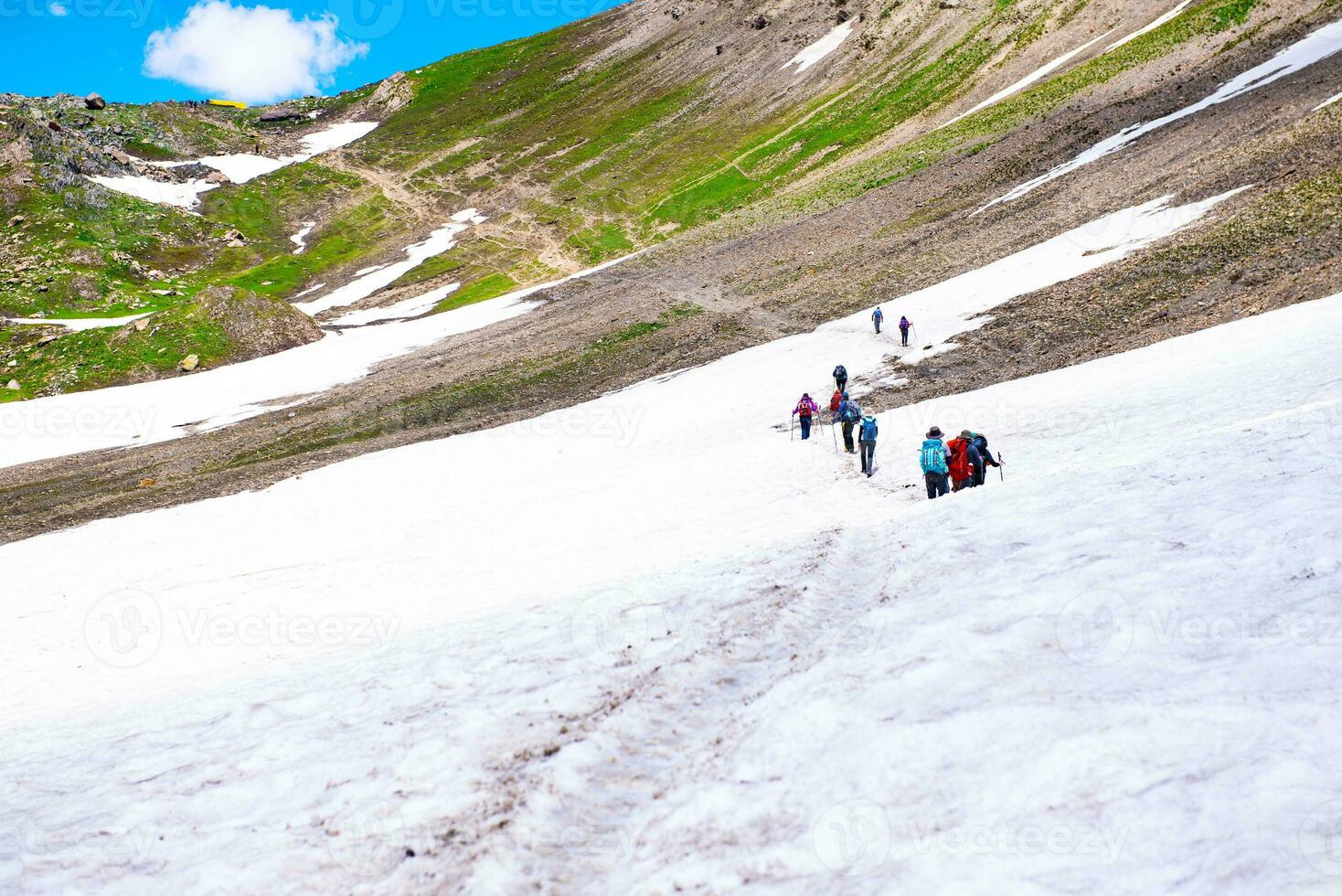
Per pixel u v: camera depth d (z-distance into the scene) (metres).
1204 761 4.57
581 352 55.50
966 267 49.66
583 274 85.06
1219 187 41.06
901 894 4.18
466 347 62.91
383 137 170.00
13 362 65.56
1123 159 55.97
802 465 24.97
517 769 6.32
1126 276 35.56
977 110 93.62
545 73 189.88
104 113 163.62
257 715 8.48
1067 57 95.25
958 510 12.27
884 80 123.19
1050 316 34.91
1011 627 6.81
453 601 16.25
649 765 6.32
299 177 146.62
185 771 7.20
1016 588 7.77
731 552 13.96
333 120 195.88
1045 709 5.41
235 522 31.44
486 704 7.63
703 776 5.88
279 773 6.83
